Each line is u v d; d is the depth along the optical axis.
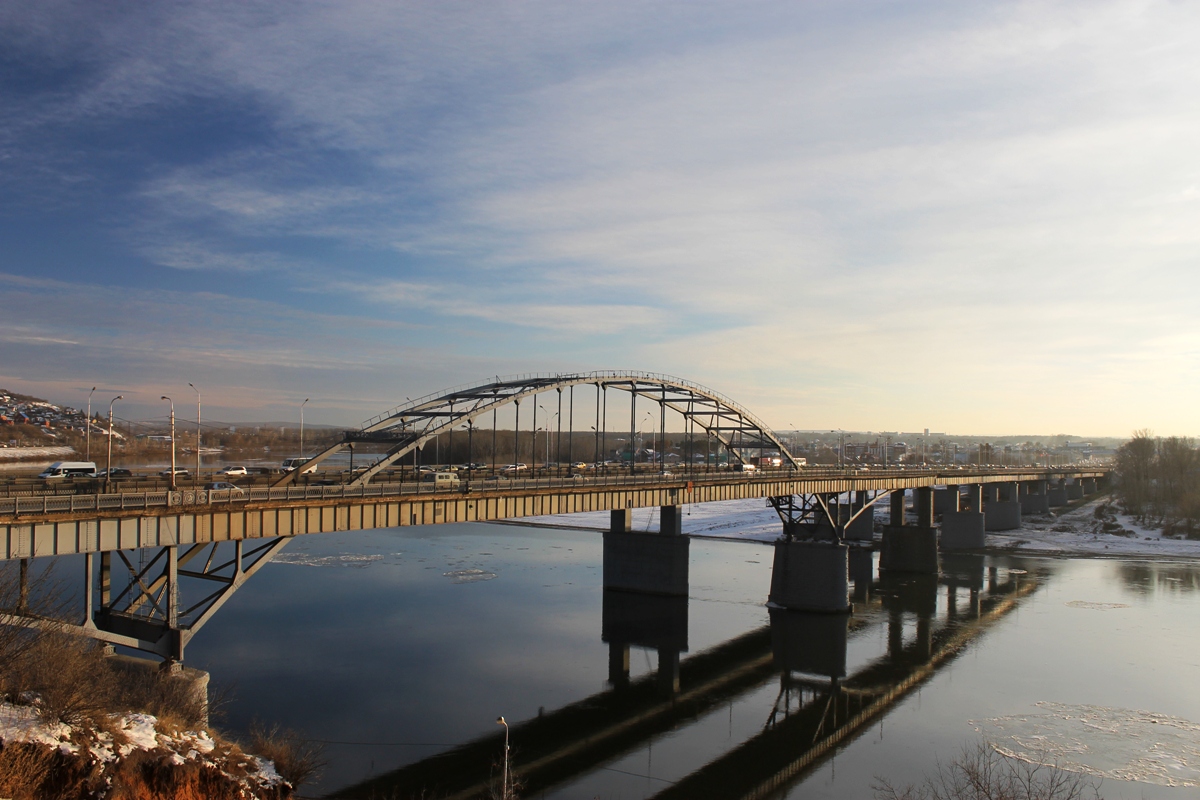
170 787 26.25
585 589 91.31
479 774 42.03
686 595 87.69
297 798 32.00
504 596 86.31
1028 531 151.12
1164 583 98.94
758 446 105.81
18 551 34.22
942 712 52.72
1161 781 41.34
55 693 25.81
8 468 133.25
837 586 82.75
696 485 81.94
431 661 61.59
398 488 52.56
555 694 55.72
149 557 86.12
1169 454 178.75
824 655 67.38
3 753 22.94
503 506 61.50
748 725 50.78
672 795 40.47
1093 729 48.78
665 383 92.00
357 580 91.81
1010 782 39.25
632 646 68.94
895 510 114.19
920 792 40.56
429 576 96.00
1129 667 62.09
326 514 47.53
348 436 65.12
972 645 69.69
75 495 35.84
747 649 69.19
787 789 41.25
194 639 64.94
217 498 41.75
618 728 49.88
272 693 52.69
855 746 47.12
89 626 35.97
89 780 24.12
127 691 33.09
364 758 43.28
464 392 74.31
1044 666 62.78
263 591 83.44
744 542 135.62
